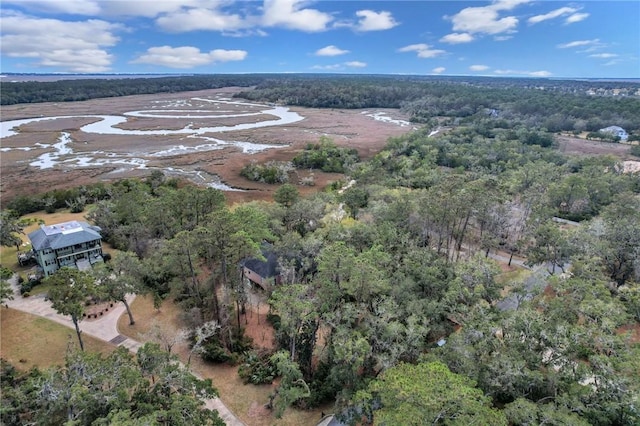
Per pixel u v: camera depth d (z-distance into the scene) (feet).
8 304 163.94
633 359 95.86
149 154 456.04
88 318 157.17
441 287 141.90
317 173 399.03
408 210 199.82
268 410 117.70
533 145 429.38
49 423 83.10
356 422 102.83
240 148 492.13
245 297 153.99
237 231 146.20
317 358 138.31
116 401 84.53
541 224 189.47
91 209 247.09
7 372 110.63
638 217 185.68
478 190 181.57
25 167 392.27
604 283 140.56
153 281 173.37
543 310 126.41
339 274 133.28
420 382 80.59
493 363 98.32
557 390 96.78
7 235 205.67
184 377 96.07
